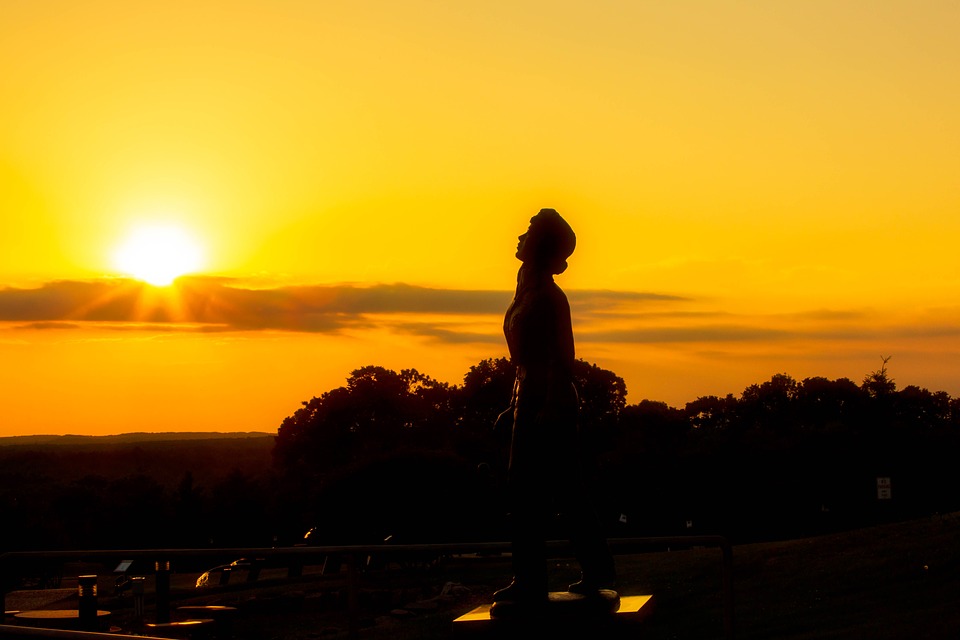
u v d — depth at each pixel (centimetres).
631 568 2822
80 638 679
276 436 9431
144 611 2380
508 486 741
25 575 3600
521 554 729
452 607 2491
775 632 1995
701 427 10256
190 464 15488
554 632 707
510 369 8106
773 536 7706
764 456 7875
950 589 2069
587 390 7981
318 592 2795
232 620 2302
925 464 7650
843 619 2000
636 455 8188
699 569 2603
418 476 5178
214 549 815
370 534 5266
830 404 9762
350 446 9044
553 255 750
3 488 10256
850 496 7644
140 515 9456
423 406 9100
